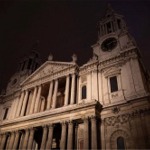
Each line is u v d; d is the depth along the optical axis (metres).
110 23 48.16
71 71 41.91
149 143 26.47
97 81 38.19
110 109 33.00
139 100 30.30
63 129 33.34
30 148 35.09
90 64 41.28
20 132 39.25
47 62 47.84
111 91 35.75
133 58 36.25
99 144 30.36
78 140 33.19
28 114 41.62
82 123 34.31
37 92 44.72
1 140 40.03
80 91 39.47
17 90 50.25
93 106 32.44
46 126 35.66
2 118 48.19
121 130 30.34
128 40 40.25
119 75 36.53
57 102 43.41
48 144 32.94
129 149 27.97
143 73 38.72
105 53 41.66
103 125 32.19
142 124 28.39
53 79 43.41
